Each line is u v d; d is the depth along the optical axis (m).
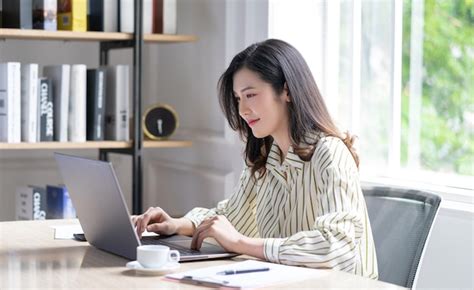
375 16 3.15
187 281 1.73
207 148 3.66
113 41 3.60
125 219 1.91
